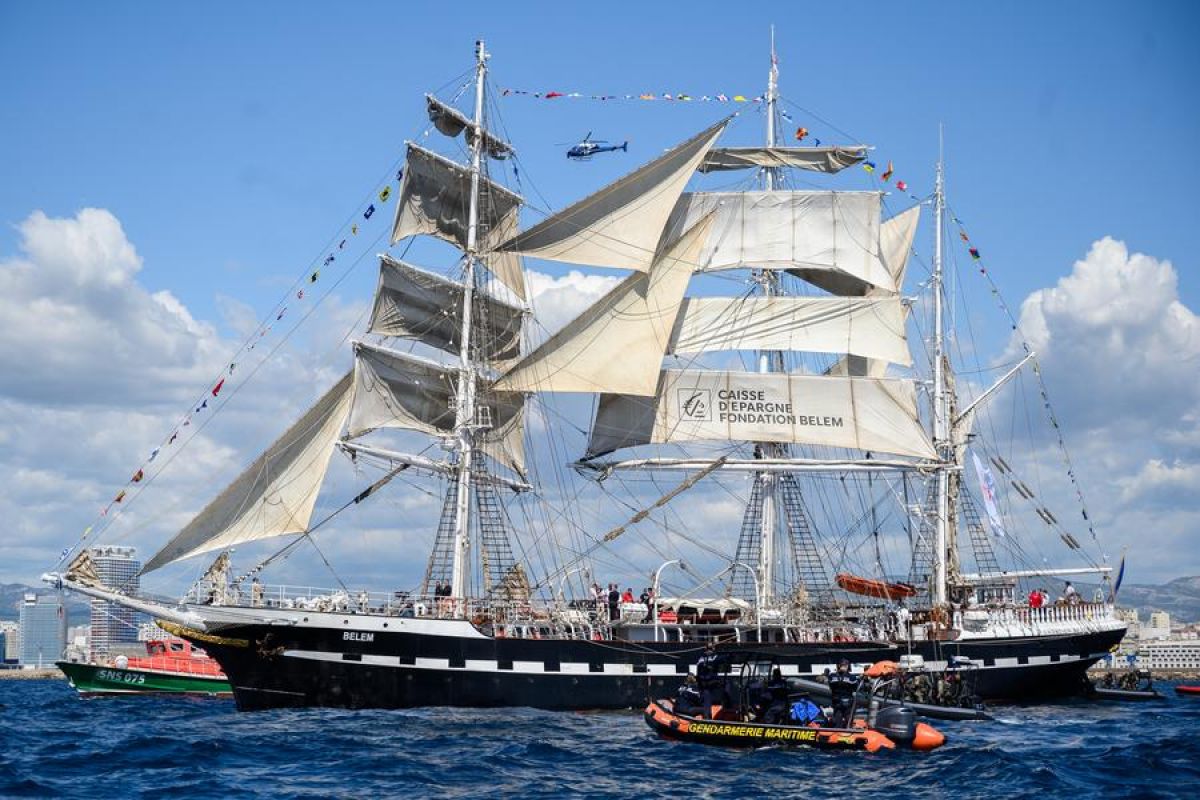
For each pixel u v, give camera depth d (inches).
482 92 3031.5
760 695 1918.1
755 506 3262.8
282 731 2090.3
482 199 3006.9
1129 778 1657.2
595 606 2785.4
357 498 2704.2
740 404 3260.3
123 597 2440.9
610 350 3038.9
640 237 3043.8
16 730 2206.0
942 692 2498.8
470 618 2561.5
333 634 2394.2
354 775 1657.2
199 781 1599.4
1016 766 1695.4
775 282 3457.2
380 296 2795.3
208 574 2484.0
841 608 3105.3
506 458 2987.2
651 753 1836.9
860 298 3373.5
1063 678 3038.9
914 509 3351.4
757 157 3484.3
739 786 1582.2
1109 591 3267.7
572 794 1531.7
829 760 1760.6
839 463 3277.6
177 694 3339.1
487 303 3002.0
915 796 1524.4
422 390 2834.6
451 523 2815.0
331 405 2674.7
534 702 2476.6
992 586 3420.3
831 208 3398.1
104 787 1553.9
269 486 2561.5
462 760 1779.0
